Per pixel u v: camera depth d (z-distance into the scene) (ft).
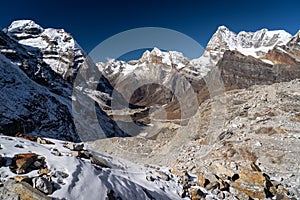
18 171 21.11
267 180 37.65
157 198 27.58
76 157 25.77
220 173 40.55
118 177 26.32
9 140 26.21
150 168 37.45
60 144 31.45
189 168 49.11
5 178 20.21
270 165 47.67
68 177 21.72
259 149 52.31
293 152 49.60
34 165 22.16
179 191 32.37
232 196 34.35
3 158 21.77
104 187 22.86
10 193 19.17
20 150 24.26
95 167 25.54
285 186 41.32
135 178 30.53
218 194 34.42
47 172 21.59
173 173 38.14
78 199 20.34
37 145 27.48
